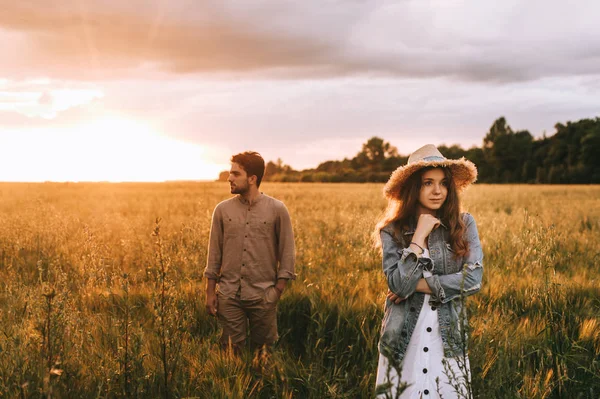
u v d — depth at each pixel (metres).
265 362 3.92
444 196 2.84
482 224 9.99
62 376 2.96
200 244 6.57
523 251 6.75
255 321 4.23
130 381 3.10
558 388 3.71
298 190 40.78
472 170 2.96
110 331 3.90
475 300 4.89
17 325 3.88
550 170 97.62
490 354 3.70
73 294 5.07
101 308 4.77
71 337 3.47
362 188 48.19
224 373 3.53
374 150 131.12
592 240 9.46
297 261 6.80
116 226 10.35
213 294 4.26
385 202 21.86
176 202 21.23
